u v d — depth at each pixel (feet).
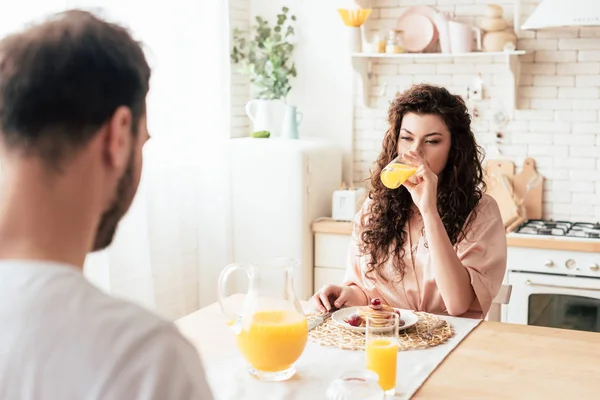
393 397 5.03
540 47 12.39
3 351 2.17
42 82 2.30
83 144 2.35
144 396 2.14
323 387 5.18
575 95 12.34
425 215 7.10
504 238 7.63
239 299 7.57
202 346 6.11
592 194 12.42
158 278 11.70
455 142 7.67
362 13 12.71
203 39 12.35
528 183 12.71
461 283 7.04
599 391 5.11
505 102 12.75
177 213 12.02
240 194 12.71
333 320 6.70
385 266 7.73
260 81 13.71
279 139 13.11
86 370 2.15
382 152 8.05
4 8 8.72
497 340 6.19
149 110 11.28
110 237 2.68
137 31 10.85
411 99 7.66
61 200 2.34
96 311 2.25
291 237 12.44
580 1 10.80
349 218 12.61
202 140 12.51
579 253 10.80
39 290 2.24
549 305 11.17
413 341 6.11
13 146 2.33
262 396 5.03
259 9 14.12
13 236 2.32
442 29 12.53
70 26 2.41
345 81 13.66
